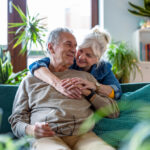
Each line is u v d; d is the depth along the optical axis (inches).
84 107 46.2
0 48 86.2
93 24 117.3
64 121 42.6
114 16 112.6
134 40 112.6
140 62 105.6
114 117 48.9
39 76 48.6
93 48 55.0
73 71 51.8
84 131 42.5
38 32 84.4
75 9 115.4
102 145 36.2
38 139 38.2
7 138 12.0
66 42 48.8
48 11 111.1
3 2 105.5
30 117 46.0
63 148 33.3
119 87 56.0
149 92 49.4
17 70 107.7
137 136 10.3
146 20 114.0
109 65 60.6
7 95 52.9
